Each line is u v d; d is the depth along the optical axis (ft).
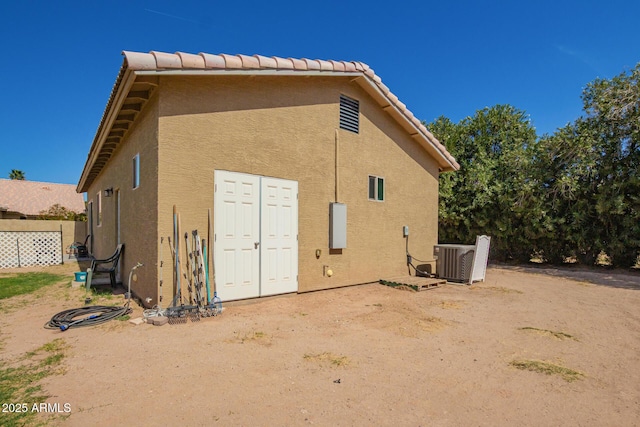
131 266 26.05
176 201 20.26
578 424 10.11
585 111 48.16
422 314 21.89
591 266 48.85
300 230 26.37
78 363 13.52
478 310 23.44
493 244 57.11
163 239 19.83
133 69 17.66
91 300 23.65
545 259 53.36
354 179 30.60
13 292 27.35
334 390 11.80
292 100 25.88
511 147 57.82
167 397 11.05
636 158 43.68
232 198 22.48
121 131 28.37
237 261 22.71
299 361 14.14
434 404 11.03
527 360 14.79
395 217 34.73
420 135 36.19
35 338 16.37
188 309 19.76
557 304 25.82
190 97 20.81
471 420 10.18
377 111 33.01
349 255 30.14
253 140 23.56
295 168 26.04
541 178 49.65
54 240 50.24
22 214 80.28
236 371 13.05
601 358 15.24
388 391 11.82
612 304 26.02
